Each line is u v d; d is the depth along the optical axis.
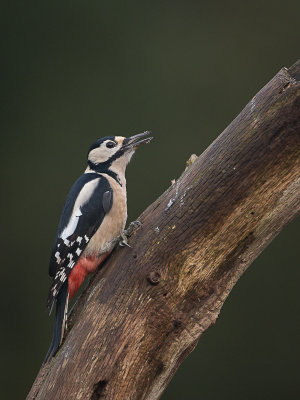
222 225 5.72
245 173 5.62
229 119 13.05
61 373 5.77
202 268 5.79
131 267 5.88
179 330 5.81
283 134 5.50
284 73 5.59
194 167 5.86
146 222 5.98
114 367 5.71
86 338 5.79
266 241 5.82
